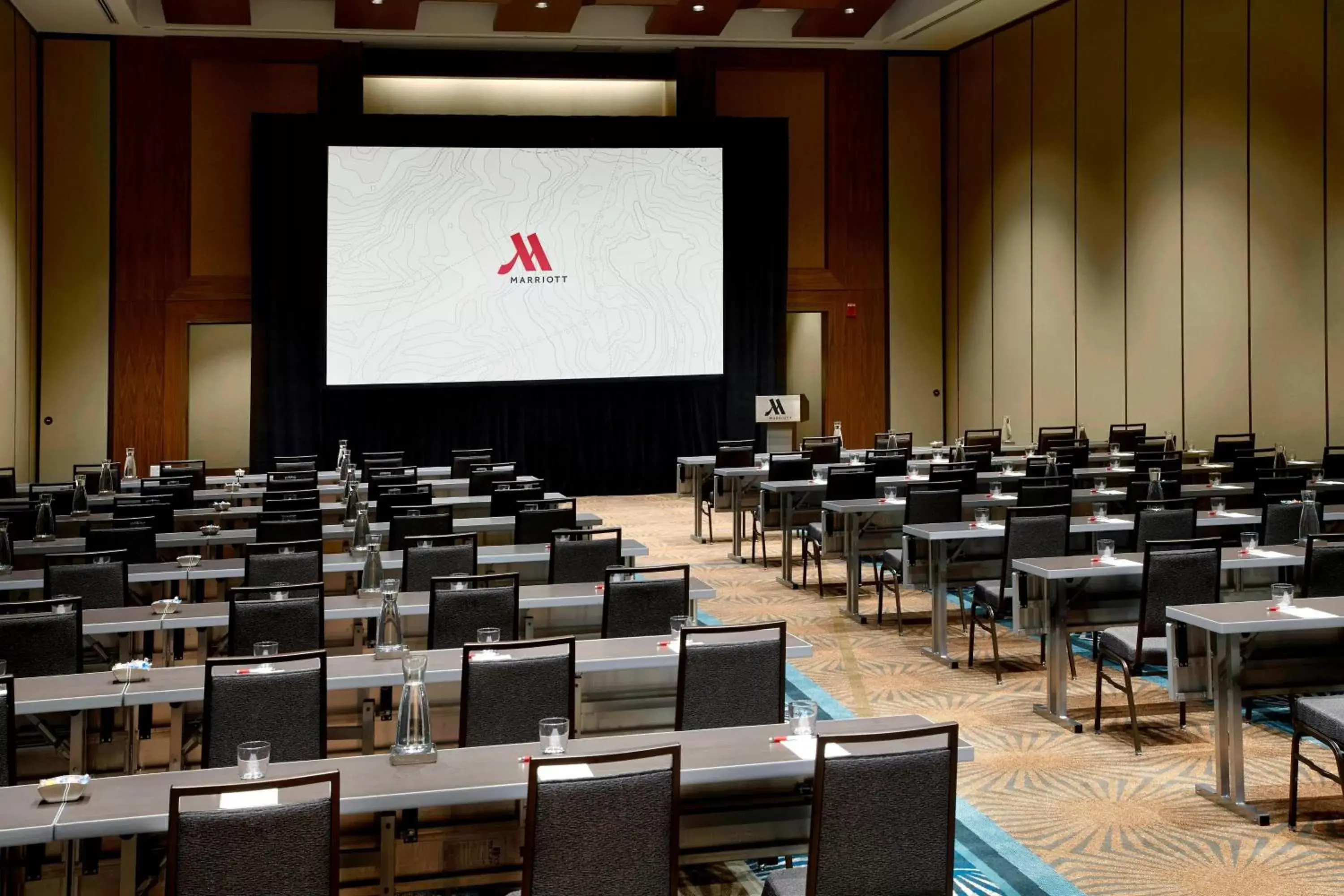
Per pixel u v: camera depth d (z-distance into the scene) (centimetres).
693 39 1734
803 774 325
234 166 1667
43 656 464
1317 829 467
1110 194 1502
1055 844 455
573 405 1684
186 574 618
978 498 845
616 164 1662
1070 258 1579
